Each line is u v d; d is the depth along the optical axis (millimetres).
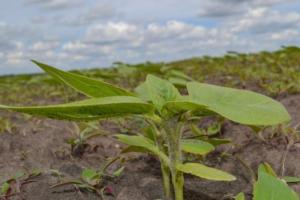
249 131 1067
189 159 919
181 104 497
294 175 802
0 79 4281
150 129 783
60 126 1366
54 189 758
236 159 917
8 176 877
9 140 1155
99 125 1337
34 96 2785
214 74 2645
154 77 568
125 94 535
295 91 1487
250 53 3520
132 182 814
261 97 522
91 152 1027
